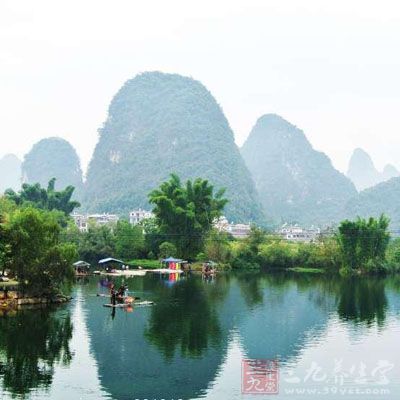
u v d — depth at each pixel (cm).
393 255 16038
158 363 4716
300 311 7581
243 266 16200
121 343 5406
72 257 7719
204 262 15188
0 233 7306
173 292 9488
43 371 4422
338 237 15675
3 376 4275
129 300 7931
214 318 6881
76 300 8138
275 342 5581
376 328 6378
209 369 4559
